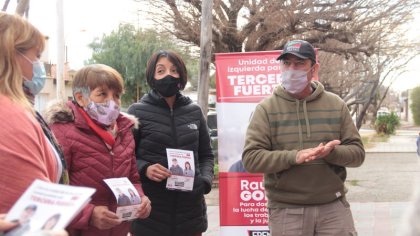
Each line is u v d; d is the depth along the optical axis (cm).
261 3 1290
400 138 3275
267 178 368
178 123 399
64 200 170
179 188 382
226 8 1320
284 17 1291
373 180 1345
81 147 312
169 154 382
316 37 1436
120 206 308
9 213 171
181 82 398
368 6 1365
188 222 397
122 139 338
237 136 519
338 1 1312
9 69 211
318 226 354
